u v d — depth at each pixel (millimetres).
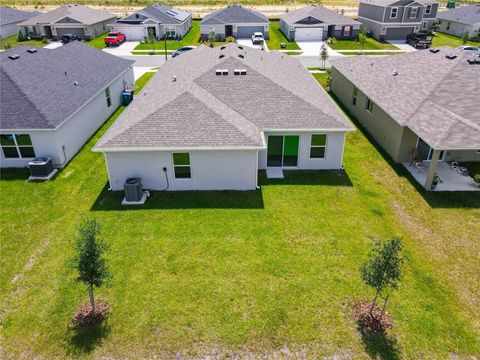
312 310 10750
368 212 15258
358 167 18922
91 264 9578
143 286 11570
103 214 15117
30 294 11344
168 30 53375
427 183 16641
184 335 10039
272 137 17891
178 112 16766
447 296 11297
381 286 9680
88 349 9695
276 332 10109
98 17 57938
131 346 9766
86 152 20516
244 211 15266
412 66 22734
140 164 16141
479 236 13836
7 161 18500
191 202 15914
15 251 13117
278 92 19062
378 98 21297
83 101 21000
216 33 53562
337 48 49094
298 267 12312
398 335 10047
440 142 15656
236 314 10617
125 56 44062
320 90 22359
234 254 12867
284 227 14281
